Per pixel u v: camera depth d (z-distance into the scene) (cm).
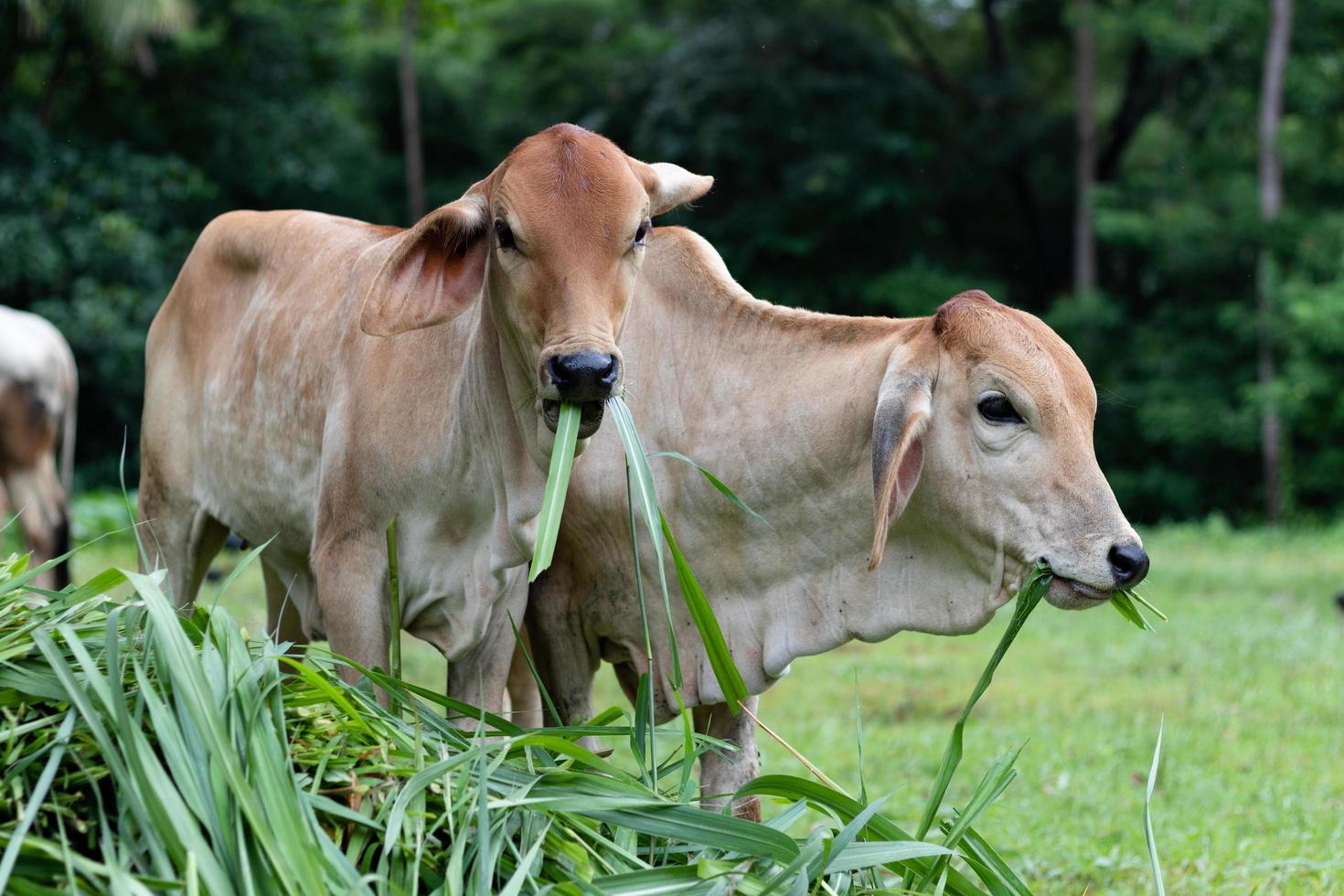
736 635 379
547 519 303
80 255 1819
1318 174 2125
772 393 372
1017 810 538
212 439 455
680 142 2408
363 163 2867
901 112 2419
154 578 283
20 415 941
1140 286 2434
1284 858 477
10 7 1872
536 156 330
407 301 340
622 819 288
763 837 287
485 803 265
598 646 408
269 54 2222
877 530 331
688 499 379
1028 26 2692
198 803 251
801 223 2372
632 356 391
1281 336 1953
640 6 2995
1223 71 2306
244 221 474
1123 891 447
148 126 2150
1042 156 2572
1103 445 2194
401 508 379
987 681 331
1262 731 682
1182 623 1021
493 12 2997
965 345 344
